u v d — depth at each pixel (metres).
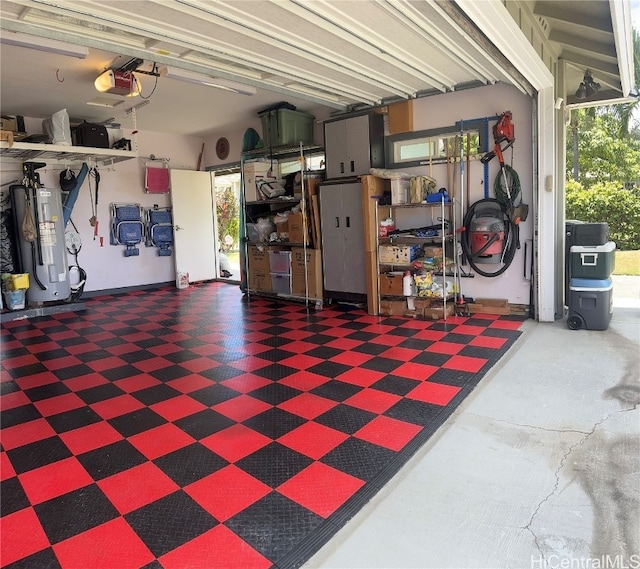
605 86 5.72
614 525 1.88
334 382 3.58
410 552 1.79
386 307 5.65
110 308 6.82
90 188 7.69
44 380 3.87
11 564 1.80
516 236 5.09
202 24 3.20
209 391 3.51
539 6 3.92
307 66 4.22
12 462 2.58
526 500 2.07
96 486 2.32
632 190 9.82
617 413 2.85
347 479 2.30
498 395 3.20
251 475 2.37
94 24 3.34
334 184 5.93
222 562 1.78
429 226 5.53
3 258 6.56
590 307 4.57
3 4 2.85
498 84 5.08
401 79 4.86
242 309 6.48
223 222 14.33
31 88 5.48
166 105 6.39
